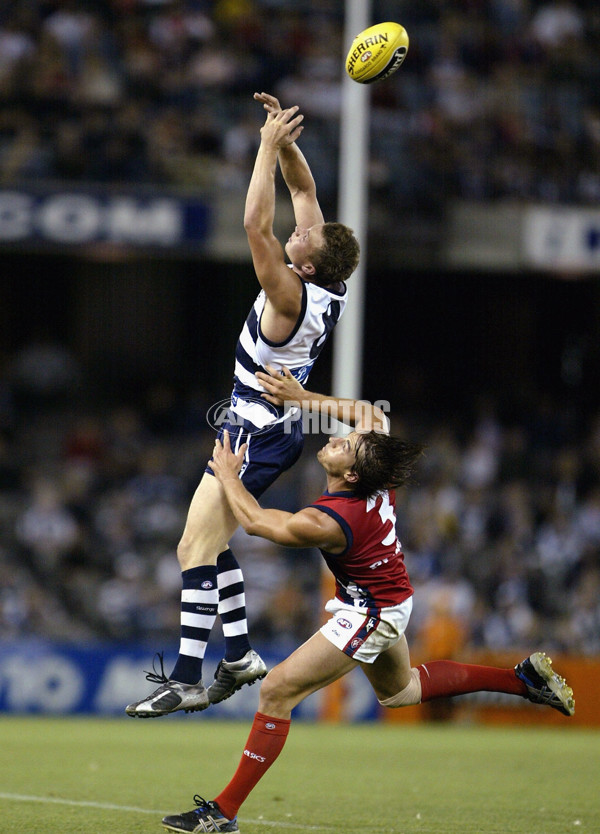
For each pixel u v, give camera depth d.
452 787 29.44
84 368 71.44
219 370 72.62
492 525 63.12
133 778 29.75
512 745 41.25
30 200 57.66
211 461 20.64
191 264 72.31
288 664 20.61
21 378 70.06
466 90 71.06
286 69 70.31
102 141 63.44
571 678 51.00
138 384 71.94
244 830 22.23
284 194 59.28
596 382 74.19
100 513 61.88
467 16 74.38
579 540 63.34
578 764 35.25
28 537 59.59
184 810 24.50
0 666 48.56
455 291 74.50
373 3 73.19
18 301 70.94
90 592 58.03
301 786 29.16
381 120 67.06
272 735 20.73
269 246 19.30
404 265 61.69
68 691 48.84
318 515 20.02
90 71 66.56
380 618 20.44
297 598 56.91
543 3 76.06
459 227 61.59
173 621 57.84
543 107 71.94
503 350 74.88
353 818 24.11
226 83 68.56
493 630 57.09
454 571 59.22
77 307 71.56
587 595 58.31
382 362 74.12
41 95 64.69
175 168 63.56
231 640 21.34
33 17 67.38
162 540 61.47
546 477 68.19
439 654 50.56
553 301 75.06
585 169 69.81
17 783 28.39
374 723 50.09
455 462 67.44
